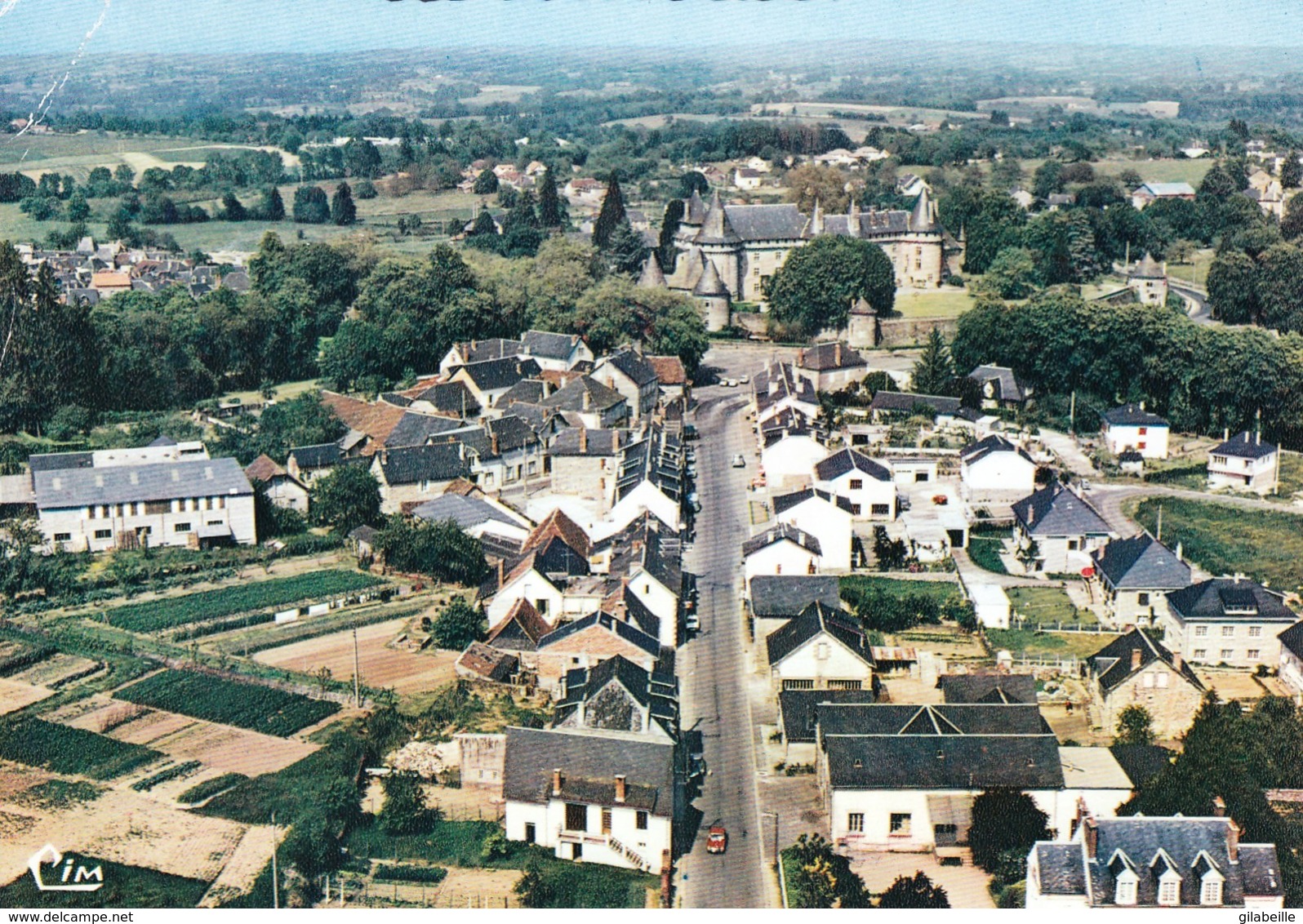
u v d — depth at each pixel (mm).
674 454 182250
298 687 127562
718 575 155500
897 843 103875
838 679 125188
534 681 127812
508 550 159125
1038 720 110312
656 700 114125
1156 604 141750
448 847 102312
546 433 194875
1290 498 185125
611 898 96250
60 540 163500
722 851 102750
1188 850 87812
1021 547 164000
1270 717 113688
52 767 112750
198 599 149875
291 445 194250
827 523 157125
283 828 102500
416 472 178000
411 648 136000
